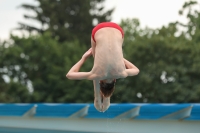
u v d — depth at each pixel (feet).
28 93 147.84
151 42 126.93
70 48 166.30
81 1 215.10
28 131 64.95
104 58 26.73
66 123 60.64
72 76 28.12
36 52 159.02
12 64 161.48
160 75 124.67
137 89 126.21
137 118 53.98
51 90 151.64
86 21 216.95
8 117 66.44
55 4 215.31
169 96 122.83
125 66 29.91
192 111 49.98
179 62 124.36
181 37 134.82
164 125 52.70
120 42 27.55
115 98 128.26
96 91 30.17
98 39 27.27
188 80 121.08
